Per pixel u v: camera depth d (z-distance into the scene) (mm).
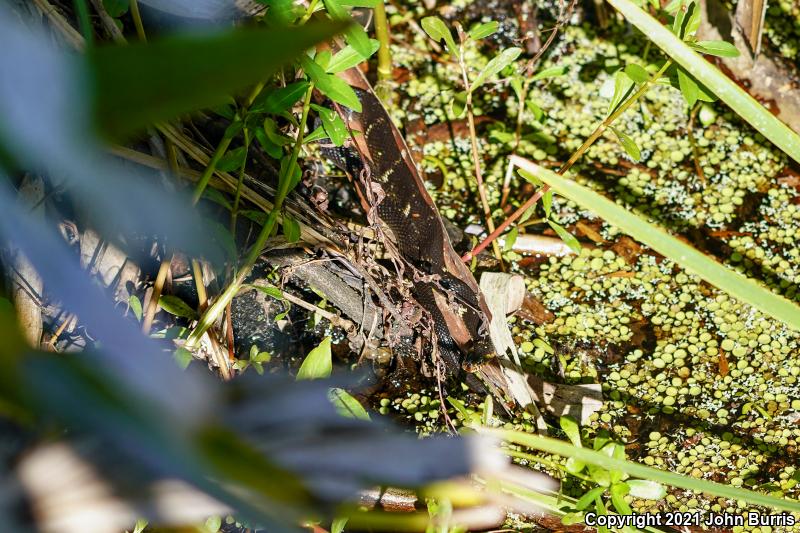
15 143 400
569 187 1469
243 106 1618
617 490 1593
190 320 1659
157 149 1622
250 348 1709
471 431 1618
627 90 1667
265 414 591
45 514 557
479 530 1611
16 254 1570
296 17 1590
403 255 1707
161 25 1650
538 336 1745
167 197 472
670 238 1468
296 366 1713
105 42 1619
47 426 569
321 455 587
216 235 1630
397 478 608
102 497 556
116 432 488
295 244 1683
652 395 1714
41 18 1567
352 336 1714
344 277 1702
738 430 1695
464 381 1710
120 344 487
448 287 1689
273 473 554
